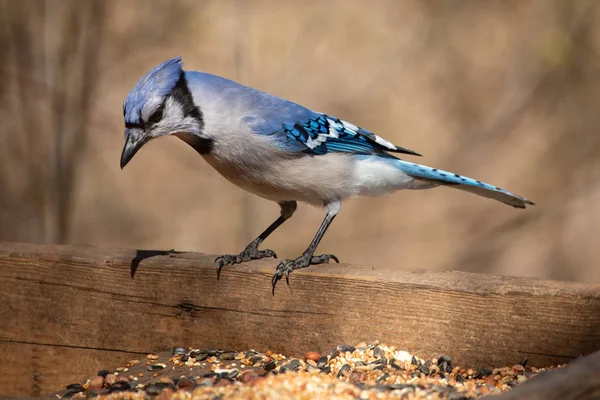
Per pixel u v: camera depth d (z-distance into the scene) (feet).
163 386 17.52
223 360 19.39
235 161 22.70
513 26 52.54
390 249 44.70
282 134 22.43
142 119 21.43
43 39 44.45
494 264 44.09
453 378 17.61
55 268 20.74
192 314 20.01
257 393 15.31
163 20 49.57
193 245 44.93
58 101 42.96
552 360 17.54
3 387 21.04
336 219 46.06
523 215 45.21
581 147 47.83
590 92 49.26
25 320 20.97
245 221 44.37
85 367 20.70
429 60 52.19
